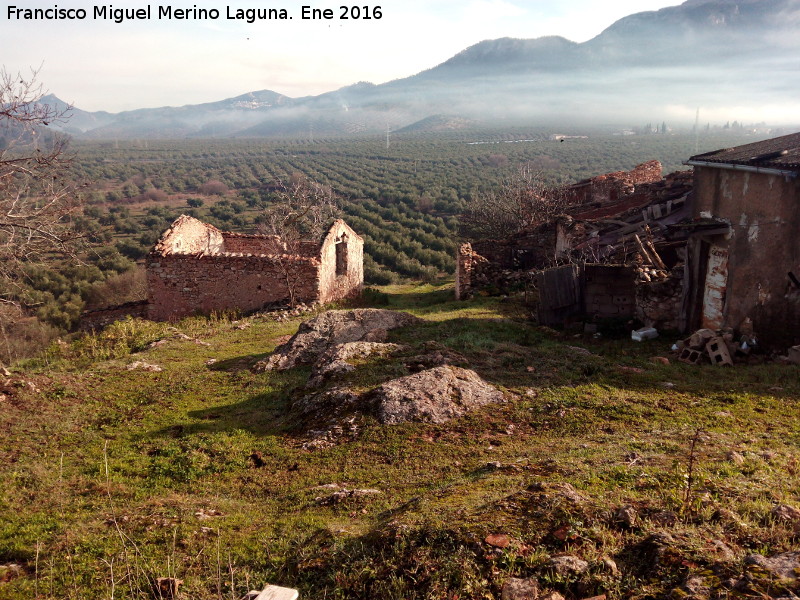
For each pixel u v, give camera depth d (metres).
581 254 19.16
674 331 13.09
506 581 3.74
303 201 32.59
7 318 14.97
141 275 36.09
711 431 6.99
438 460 6.96
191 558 5.02
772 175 11.01
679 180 22.53
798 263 10.66
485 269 21.92
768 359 11.09
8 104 9.70
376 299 23.42
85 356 14.67
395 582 3.95
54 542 5.54
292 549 4.96
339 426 8.12
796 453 6.07
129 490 6.91
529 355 10.64
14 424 9.17
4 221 10.38
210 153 127.75
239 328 17.44
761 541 3.83
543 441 7.24
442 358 9.96
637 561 3.81
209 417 9.43
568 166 89.44
